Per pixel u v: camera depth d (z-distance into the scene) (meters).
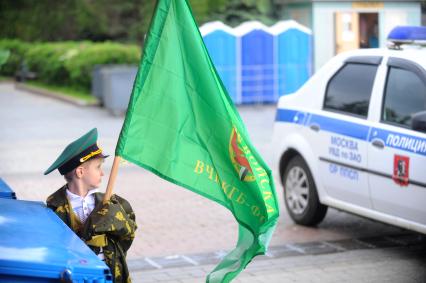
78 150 4.81
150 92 5.04
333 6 25.53
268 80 24.61
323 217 9.89
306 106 9.99
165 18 5.09
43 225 4.37
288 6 27.19
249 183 4.98
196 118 5.09
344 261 8.52
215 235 9.76
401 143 8.33
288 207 10.28
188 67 5.09
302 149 9.86
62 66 29.97
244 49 24.09
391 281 7.77
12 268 3.69
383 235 9.66
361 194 8.94
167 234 9.80
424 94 8.38
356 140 8.95
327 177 9.48
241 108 23.95
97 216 4.66
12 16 39.78
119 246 4.73
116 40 38.19
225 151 5.06
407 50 8.97
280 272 8.10
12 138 18.14
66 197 4.85
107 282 3.80
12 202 4.92
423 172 8.04
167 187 12.62
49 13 38.94
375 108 8.87
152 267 8.34
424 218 8.10
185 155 5.07
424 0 26.11
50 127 20.05
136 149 4.96
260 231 4.98
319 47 25.62
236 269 4.99
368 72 9.17
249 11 31.41
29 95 29.25
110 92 22.22
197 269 8.26
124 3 36.94
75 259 3.83
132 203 11.52
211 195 5.06
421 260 8.55
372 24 25.92
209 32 23.53
